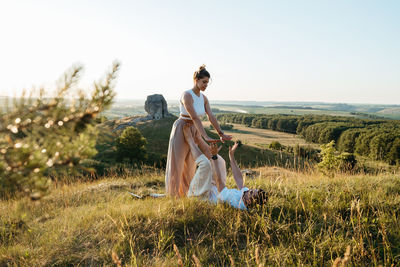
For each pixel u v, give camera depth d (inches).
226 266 102.6
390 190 172.1
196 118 164.1
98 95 60.1
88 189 242.7
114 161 1370.6
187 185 185.9
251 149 1945.1
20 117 54.9
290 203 152.3
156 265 99.7
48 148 55.9
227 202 151.0
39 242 126.2
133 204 167.9
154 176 316.2
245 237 123.6
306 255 106.0
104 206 184.4
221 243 116.6
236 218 132.6
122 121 2810.0
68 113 58.8
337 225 126.5
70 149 56.7
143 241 118.2
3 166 51.6
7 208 157.9
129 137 1497.3
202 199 161.0
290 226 129.2
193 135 178.5
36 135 56.3
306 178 217.9
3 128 53.0
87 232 128.8
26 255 112.9
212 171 165.6
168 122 2810.0
